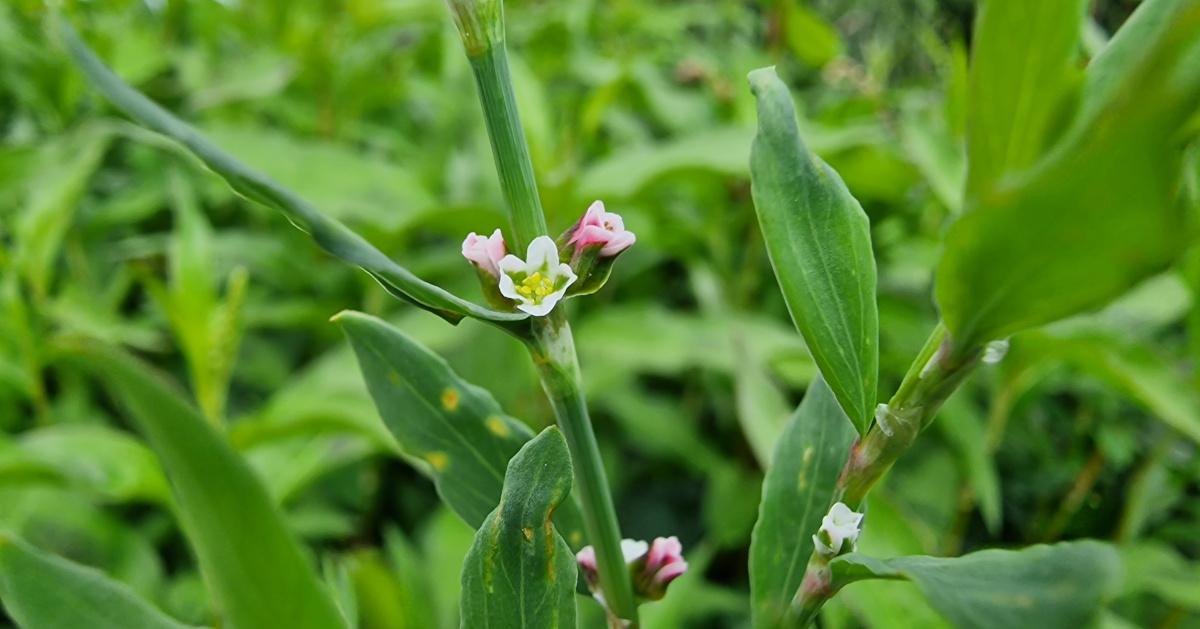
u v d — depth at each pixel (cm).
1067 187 10
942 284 11
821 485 14
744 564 34
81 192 32
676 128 42
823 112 42
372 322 14
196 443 11
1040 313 11
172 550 31
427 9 45
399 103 50
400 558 26
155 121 11
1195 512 29
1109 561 10
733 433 36
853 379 12
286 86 43
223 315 24
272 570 12
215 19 47
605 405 34
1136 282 10
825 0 68
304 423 24
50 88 38
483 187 35
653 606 22
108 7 46
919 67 63
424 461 14
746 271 38
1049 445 32
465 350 32
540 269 12
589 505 13
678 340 31
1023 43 11
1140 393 23
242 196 11
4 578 13
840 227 12
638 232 37
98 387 34
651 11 60
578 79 51
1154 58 10
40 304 30
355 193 33
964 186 11
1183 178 10
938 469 31
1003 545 31
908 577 11
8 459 20
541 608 12
